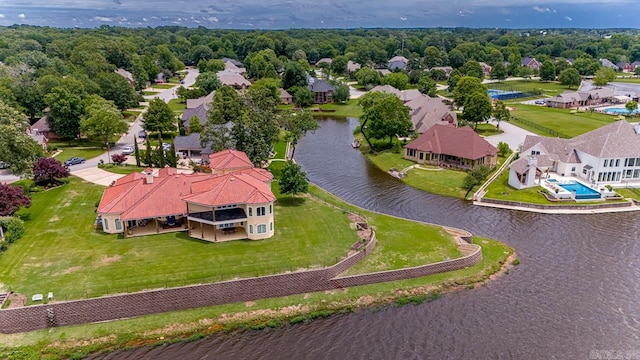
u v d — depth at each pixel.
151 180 67.75
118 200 64.12
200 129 121.50
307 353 45.53
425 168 100.25
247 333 48.34
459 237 66.50
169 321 49.22
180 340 47.03
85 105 115.19
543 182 87.88
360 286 55.62
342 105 181.12
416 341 47.00
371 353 45.41
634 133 93.81
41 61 166.88
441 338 47.34
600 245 65.81
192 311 50.78
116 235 63.16
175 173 75.62
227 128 93.19
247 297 52.78
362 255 59.59
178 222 66.62
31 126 116.62
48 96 113.25
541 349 45.59
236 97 112.62
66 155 102.69
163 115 121.88
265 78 187.62
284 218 70.12
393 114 114.25
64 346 45.47
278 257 57.94
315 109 173.88
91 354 44.91
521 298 53.69
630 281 56.91
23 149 74.88
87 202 74.62
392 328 49.06
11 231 60.97
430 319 50.38
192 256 57.72
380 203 81.88
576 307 52.00
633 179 88.75
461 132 102.06
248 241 62.06
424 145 103.94
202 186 66.25
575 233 69.50
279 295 53.66
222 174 72.06
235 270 54.62
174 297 50.41
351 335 48.06
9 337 46.06
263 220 62.28
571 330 48.31
